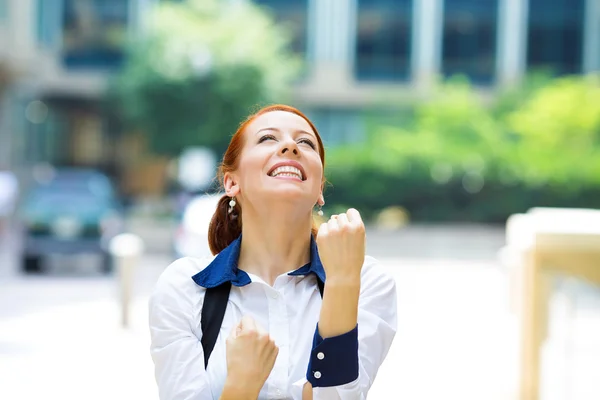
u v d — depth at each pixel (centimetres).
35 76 2747
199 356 203
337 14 3303
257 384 186
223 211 243
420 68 3288
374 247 2030
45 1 3142
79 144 3759
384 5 3294
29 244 1441
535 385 503
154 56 2661
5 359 739
